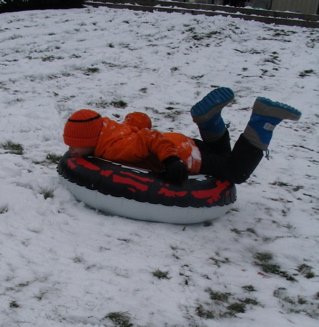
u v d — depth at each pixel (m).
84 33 11.85
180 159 3.78
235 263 3.50
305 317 2.96
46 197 4.04
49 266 3.09
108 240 3.53
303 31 12.98
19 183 4.22
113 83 8.37
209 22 13.26
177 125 6.62
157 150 3.78
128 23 13.07
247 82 8.91
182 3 15.04
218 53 10.66
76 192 3.97
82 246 3.39
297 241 3.91
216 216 4.04
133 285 3.03
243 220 4.21
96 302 2.80
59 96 7.43
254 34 12.35
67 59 9.56
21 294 2.78
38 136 5.67
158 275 3.17
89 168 3.89
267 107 3.71
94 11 14.74
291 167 5.55
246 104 7.74
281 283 3.31
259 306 3.02
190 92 8.18
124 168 3.85
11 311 2.63
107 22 13.12
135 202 3.74
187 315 2.83
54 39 11.09
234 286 3.21
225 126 4.26
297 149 6.12
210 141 4.17
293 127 6.92
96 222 3.77
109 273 3.11
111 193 3.77
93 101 7.34
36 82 8.09
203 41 11.53
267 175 5.29
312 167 5.59
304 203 4.68
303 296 3.17
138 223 3.83
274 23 13.80
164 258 3.40
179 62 9.92
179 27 12.64
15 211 3.71
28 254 3.18
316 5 15.61
